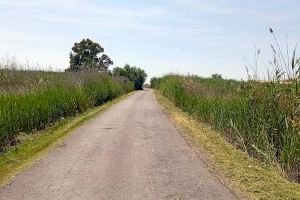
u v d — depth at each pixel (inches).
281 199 297.0
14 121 530.9
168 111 1016.2
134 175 361.7
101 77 1457.9
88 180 342.3
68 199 291.7
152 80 4271.7
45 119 650.8
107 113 912.9
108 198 295.7
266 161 432.5
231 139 564.7
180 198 298.8
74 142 520.1
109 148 483.8
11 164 398.3
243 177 357.7
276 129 432.1
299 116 403.2
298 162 375.6
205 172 375.6
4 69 765.3
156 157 438.3
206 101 789.2
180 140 552.7
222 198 299.1
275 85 461.1
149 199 295.6
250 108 504.1
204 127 722.8
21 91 665.0
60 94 782.5
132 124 717.3
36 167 385.4
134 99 1578.5
